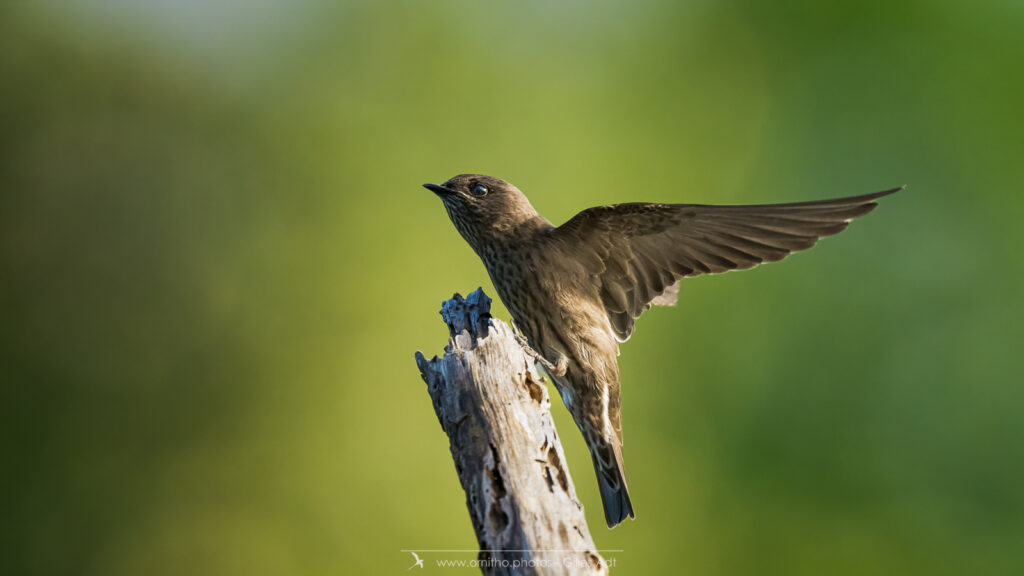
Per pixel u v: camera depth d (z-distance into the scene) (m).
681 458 13.90
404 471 13.70
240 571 14.05
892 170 15.68
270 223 15.35
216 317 15.00
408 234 15.09
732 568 13.73
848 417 14.45
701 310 14.38
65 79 15.59
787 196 16.16
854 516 13.98
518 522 4.82
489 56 16.20
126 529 14.28
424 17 16.19
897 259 15.13
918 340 14.73
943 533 13.80
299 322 14.74
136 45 16.00
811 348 14.57
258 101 16.09
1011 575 13.41
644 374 14.02
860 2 16.30
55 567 14.11
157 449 14.55
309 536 13.90
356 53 16.16
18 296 14.75
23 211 15.03
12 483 14.08
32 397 14.43
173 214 15.45
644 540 13.40
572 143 15.82
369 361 14.25
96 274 15.06
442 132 15.73
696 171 16.25
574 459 13.17
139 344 14.85
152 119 15.84
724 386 14.28
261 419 14.45
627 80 16.59
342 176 15.45
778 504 13.98
